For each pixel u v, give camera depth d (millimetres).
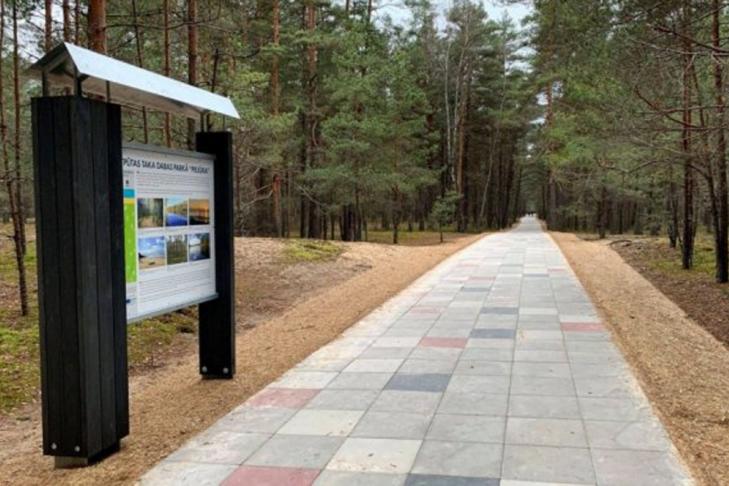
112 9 13344
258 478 3568
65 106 3746
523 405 4734
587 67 9969
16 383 6520
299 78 25438
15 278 12031
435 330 7773
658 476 3438
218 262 5781
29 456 4309
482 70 39188
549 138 28906
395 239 28312
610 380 5371
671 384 5289
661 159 10391
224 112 5363
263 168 20953
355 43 22219
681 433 4105
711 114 8820
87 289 3844
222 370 5879
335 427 4379
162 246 4906
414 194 32969
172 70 13766
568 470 3535
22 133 13133
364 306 9875
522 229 46281
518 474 3498
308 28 22984
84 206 3822
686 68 7992
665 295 11781
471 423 4363
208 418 4738
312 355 6625
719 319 9375
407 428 4305
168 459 3916
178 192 5109
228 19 15227
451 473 3537
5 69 14344
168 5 12133
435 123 39750
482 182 49844
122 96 5020
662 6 8383
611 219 42562
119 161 4176
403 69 24688
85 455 3865
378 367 6031
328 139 22906
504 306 9398
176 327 9188
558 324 7957
